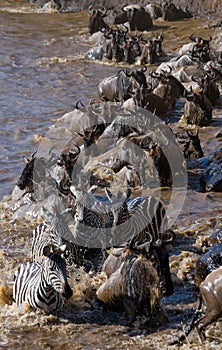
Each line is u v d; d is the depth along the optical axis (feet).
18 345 73.10
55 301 77.87
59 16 300.20
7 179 126.72
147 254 76.89
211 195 115.75
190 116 157.58
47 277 75.15
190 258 90.12
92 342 73.31
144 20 264.31
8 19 292.20
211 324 73.31
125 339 73.56
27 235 100.83
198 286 83.20
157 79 176.76
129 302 76.43
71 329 75.66
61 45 248.52
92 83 200.03
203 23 268.00
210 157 131.64
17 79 203.92
